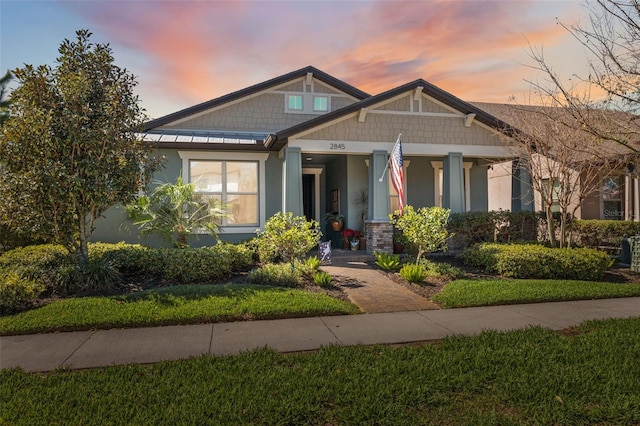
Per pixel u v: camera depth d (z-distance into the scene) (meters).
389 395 3.71
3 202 7.71
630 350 4.78
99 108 8.30
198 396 3.68
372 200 12.13
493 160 14.58
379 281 8.93
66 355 4.84
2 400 3.65
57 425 3.22
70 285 7.73
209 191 12.74
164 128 14.62
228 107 15.19
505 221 12.26
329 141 11.81
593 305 7.19
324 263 10.76
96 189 8.07
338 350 4.85
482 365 4.35
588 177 11.01
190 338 5.45
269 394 3.71
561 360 4.52
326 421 3.35
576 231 13.84
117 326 5.95
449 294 7.62
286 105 15.63
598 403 3.62
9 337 5.55
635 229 12.45
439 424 3.28
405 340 5.38
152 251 9.30
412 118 12.37
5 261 8.62
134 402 3.58
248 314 6.40
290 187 11.56
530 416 3.40
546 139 10.69
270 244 9.80
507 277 9.40
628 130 6.97
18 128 7.67
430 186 14.89
